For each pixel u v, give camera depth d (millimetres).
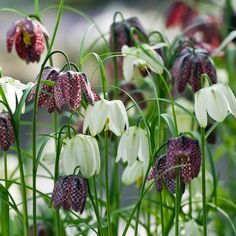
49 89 3600
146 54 4273
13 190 6012
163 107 4496
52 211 4699
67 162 3539
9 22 10828
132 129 3814
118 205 4582
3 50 10367
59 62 9773
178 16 7301
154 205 5664
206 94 3588
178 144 3463
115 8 10477
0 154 8195
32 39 4180
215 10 7676
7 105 3449
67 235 4914
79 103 3439
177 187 3568
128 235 6555
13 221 4828
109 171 6570
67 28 10719
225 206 5352
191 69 4172
